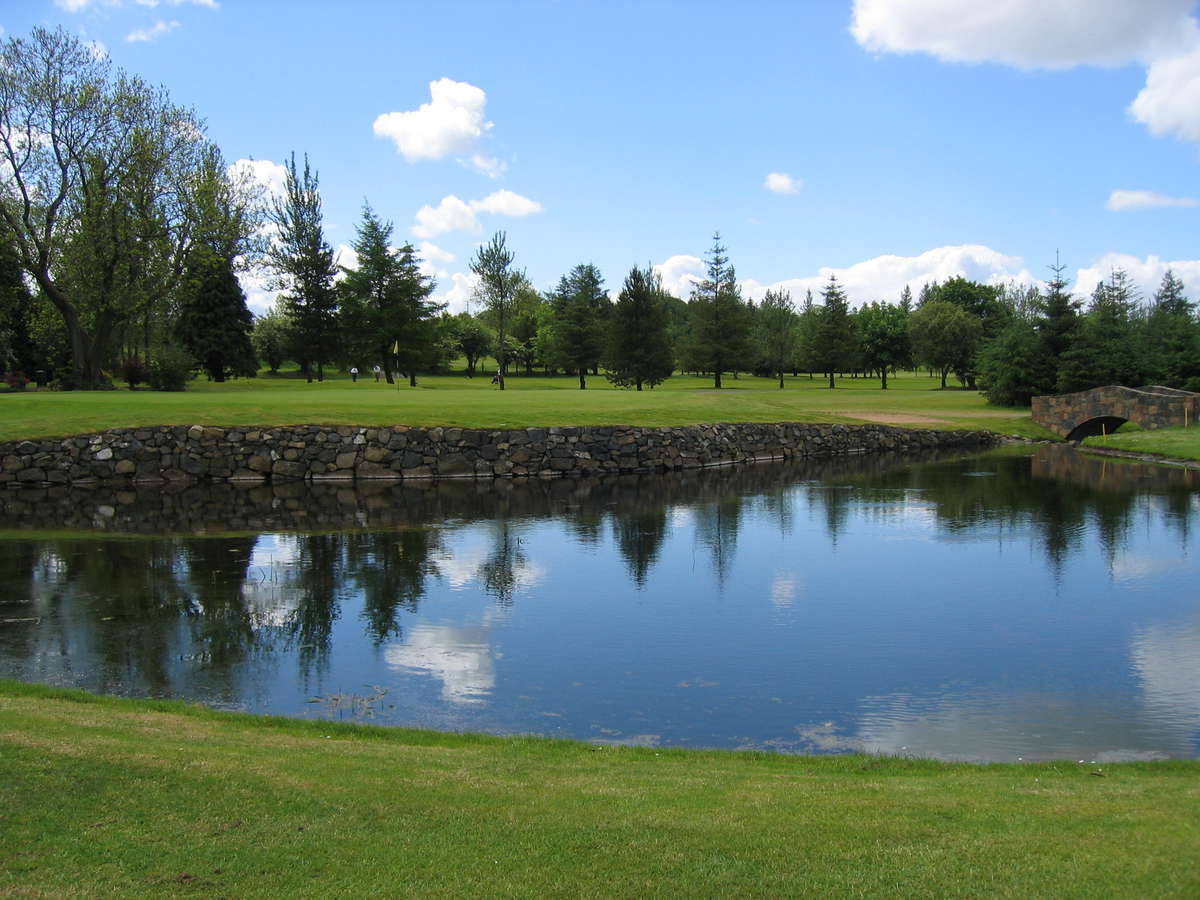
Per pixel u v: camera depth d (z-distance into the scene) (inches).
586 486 1045.2
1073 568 624.7
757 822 214.2
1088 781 266.4
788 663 426.3
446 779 244.7
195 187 1697.8
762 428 1386.6
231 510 828.0
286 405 1180.5
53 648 418.0
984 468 1251.2
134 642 430.6
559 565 619.5
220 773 234.2
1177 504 907.4
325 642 440.5
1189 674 412.5
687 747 326.6
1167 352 2025.1
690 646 449.1
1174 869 184.5
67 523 745.6
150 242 1662.2
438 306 2731.3
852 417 1622.8
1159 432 1510.8
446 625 475.5
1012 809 226.5
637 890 177.6
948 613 511.8
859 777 270.2
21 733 255.1
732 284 2795.3
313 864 186.5
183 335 2321.6
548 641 453.4
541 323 3661.4
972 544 704.4
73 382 1673.2
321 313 2578.7
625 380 2573.8
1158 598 545.3
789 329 3577.8
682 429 1266.0
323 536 703.1
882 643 456.8
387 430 1082.7
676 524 786.2
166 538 683.4
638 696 380.5
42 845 190.1
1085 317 2103.8
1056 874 182.9
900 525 786.2
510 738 314.0
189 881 177.6
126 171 1585.9
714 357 2787.9
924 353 3002.0
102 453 984.9
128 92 1583.4
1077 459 1371.8
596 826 209.6
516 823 210.5
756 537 729.0
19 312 2241.6
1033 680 405.4
